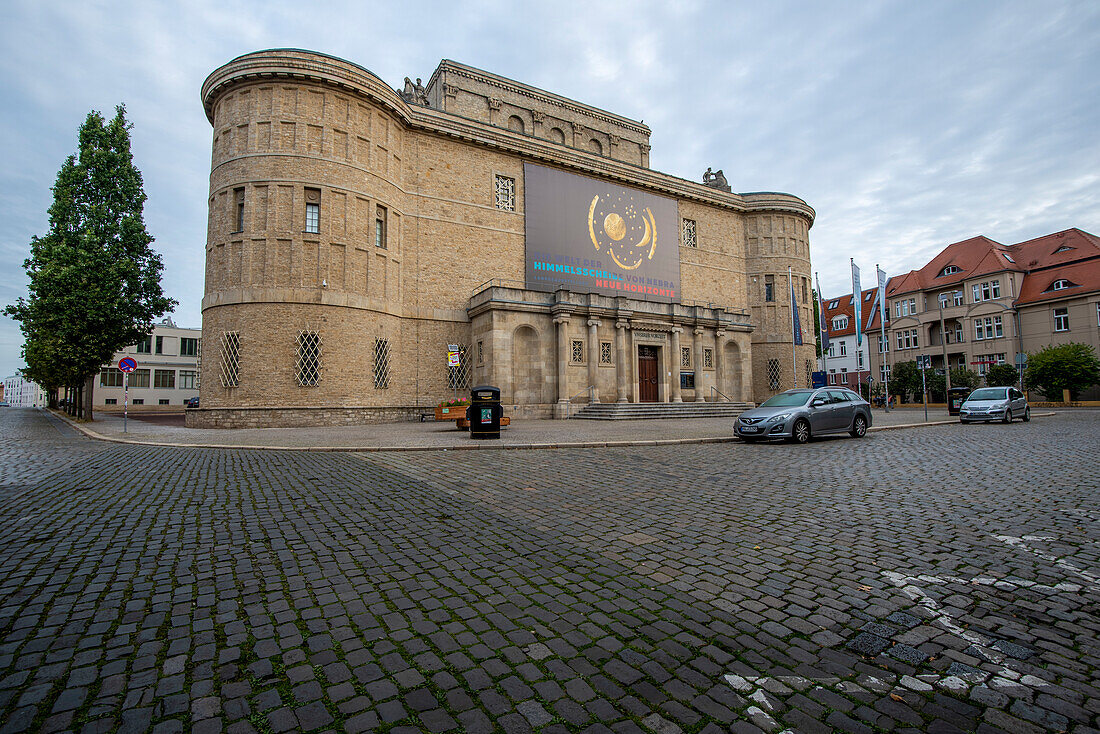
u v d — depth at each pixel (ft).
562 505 23.73
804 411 48.75
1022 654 10.64
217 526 20.42
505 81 116.78
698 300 128.57
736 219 138.31
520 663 10.39
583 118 127.03
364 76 83.25
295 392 76.48
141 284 94.12
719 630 11.77
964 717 8.64
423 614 12.63
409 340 91.86
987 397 76.54
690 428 64.39
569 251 108.17
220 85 79.97
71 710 8.81
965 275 164.96
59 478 31.14
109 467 35.50
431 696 9.28
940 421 75.72
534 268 103.71
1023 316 151.12
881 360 187.83
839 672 10.08
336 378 78.95
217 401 76.38
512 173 104.27
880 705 9.01
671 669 10.19
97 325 89.66
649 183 119.44
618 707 8.98
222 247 79.15
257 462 37.70
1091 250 144.56
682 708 8.95
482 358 91.56
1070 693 9.26
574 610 12.84
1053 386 129.08
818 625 12.01
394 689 9.49
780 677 9.91
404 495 26.03
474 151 100.63
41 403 343.87
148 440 54.19
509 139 102.99
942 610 12.74
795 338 113.29
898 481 28.73
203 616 12.53
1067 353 126.82
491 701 9.14
